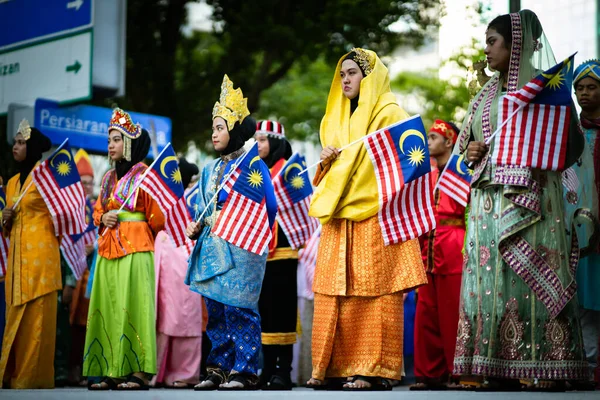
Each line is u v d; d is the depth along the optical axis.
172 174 12.70
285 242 13.17
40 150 14.16
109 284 12.42
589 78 12.20
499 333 10.27
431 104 31.53
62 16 19.73
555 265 10.28
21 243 13.38
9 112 19.73
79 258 15.06
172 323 14.65
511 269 10.31
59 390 11.89
